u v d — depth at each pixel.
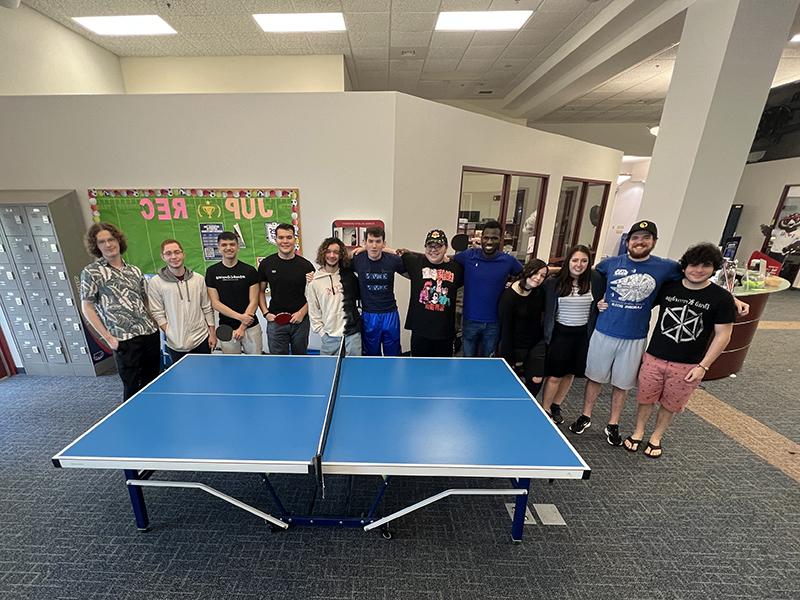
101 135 3.25
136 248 3.54
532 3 3.77
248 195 3.42
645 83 6.02
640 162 9.59
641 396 2.39
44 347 3.45
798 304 6.56
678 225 3.22
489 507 2.00
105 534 1.81
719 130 2.99
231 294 2.77
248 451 1.42
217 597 1.52
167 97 3.19
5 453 2.40
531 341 2.49
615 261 2.37
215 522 1.88
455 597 1.54
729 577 1.64
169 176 3.37
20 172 3.32
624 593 1.56
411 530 1.85
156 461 1.37
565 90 5.78
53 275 3.27
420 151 3.49
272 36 4.45
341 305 2.72
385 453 1.43
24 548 1.73
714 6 2.89
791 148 7.25
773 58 2.84
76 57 4.25
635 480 2.22
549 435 1.57
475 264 2.63
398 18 4.06
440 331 2.65
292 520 1.81
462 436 1.55
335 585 1.58
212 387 1.96
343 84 5.17
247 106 3.22
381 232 2.55
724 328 2.06
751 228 8.15
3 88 3.39
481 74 5.96
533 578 1.62
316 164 3.37
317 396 1.87
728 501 2.07
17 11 3.52
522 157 4.48
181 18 3.98
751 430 2.75
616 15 3.74
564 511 1.98
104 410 2.92
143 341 2.49
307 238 3.54
